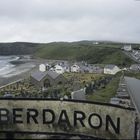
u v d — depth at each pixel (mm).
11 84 122938
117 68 187625
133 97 75438
